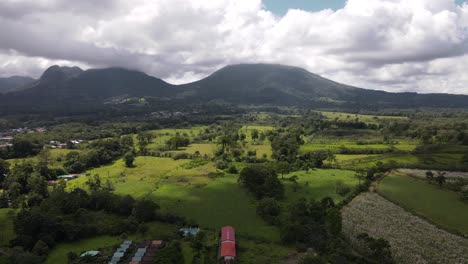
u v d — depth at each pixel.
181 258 76.12
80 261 76.50
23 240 83.69
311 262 71.38
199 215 106.06
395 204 114.38
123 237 90.69
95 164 187.62
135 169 174.38
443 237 89.25
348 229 94.00
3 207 118.44
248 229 94.81
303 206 101.12
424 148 193.38
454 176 146.38
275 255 79.69
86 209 107.69
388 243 78.12
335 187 131.75
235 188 135.00
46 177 155.38
